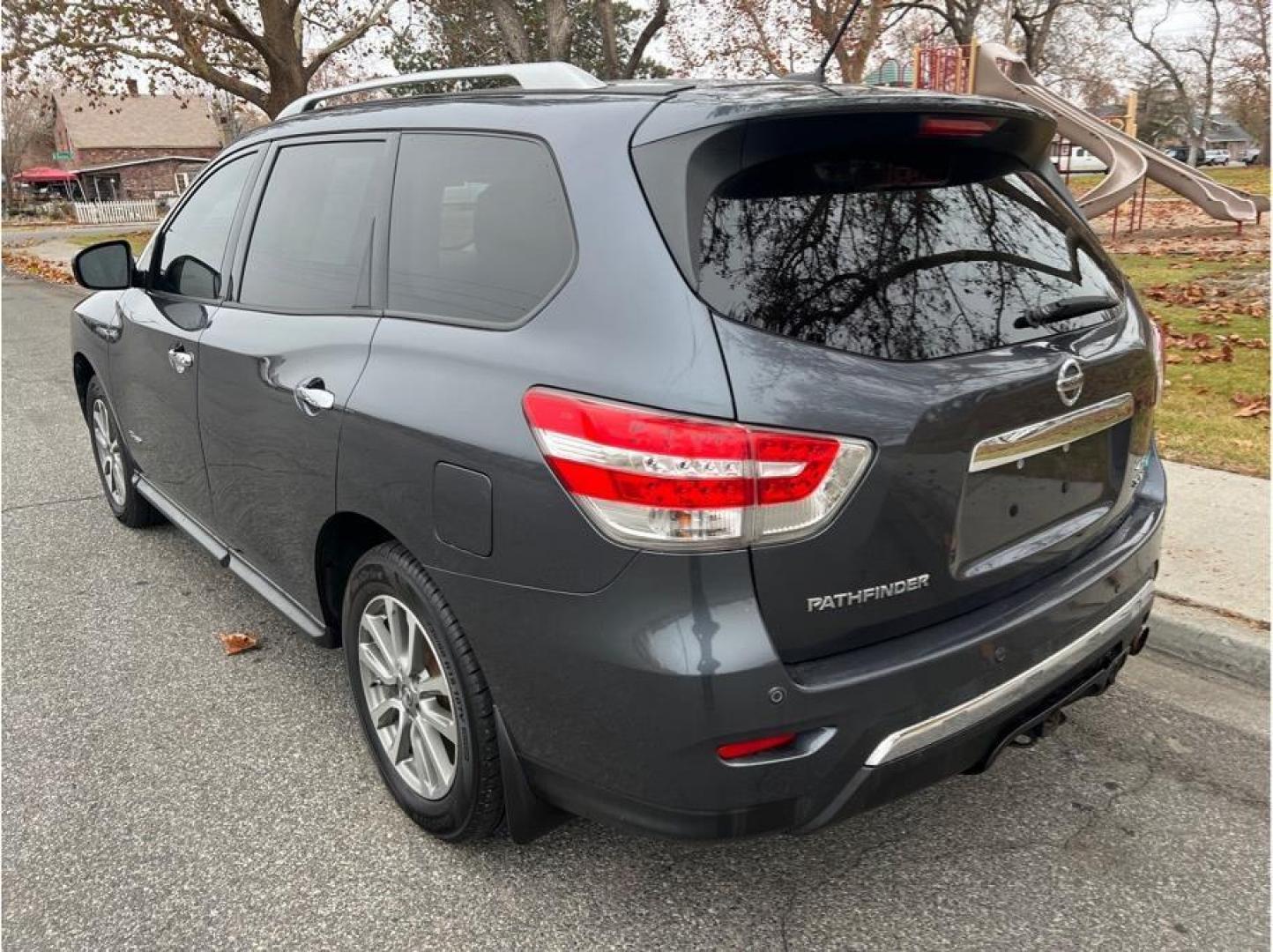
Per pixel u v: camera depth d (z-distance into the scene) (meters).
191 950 2.39
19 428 7.33
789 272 2.05
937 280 2.22
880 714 2.08
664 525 1.96
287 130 3.46
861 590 2.08
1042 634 2.36
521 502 2.15
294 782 3.04
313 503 2.89
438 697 2.62
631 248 2.10
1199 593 3.87
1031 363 2.27
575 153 2.28
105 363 4.62
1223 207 14.98
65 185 70.06
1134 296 2.86
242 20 22.06
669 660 1.96
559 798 2.29
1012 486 2.31
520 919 2.47
